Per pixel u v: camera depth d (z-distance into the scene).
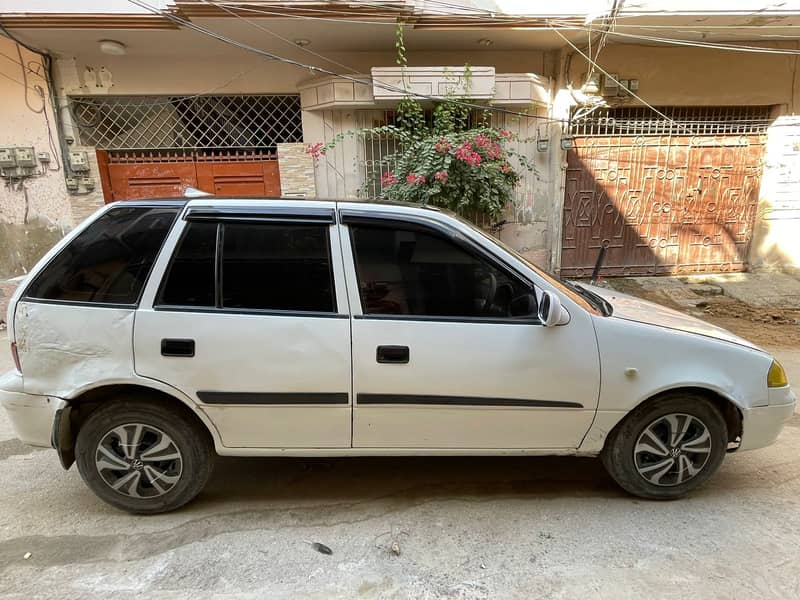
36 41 6.16
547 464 3.24
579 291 3.18
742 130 8.04
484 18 6.23
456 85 6.58
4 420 3.87
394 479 3.05
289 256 2.55
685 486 2.78
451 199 6.26
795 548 2.42
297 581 2.22
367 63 7.05
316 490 2.93
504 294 2.59
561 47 7.12
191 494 2.65
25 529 2.56
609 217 8.14
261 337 2.46
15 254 6.92
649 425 2.70
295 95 7.14
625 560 2.34
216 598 2.12
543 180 7.72
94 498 2.85
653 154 8.00
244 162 7.23
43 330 2.47
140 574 2.25
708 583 2.20
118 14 5.69
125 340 2.45
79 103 6.86
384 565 2.32
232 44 6.02
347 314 2.51
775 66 7.63
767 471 3.13
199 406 2.49
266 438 2.58
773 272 8.51
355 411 2.54
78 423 2.63
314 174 7.14
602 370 2.57
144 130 7.04
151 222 2.55
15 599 2.10
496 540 2.49
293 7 5.70
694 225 8.34
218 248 2.53
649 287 7.97
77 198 6.91
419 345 2.49
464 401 2.54
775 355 5.38
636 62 7.45
